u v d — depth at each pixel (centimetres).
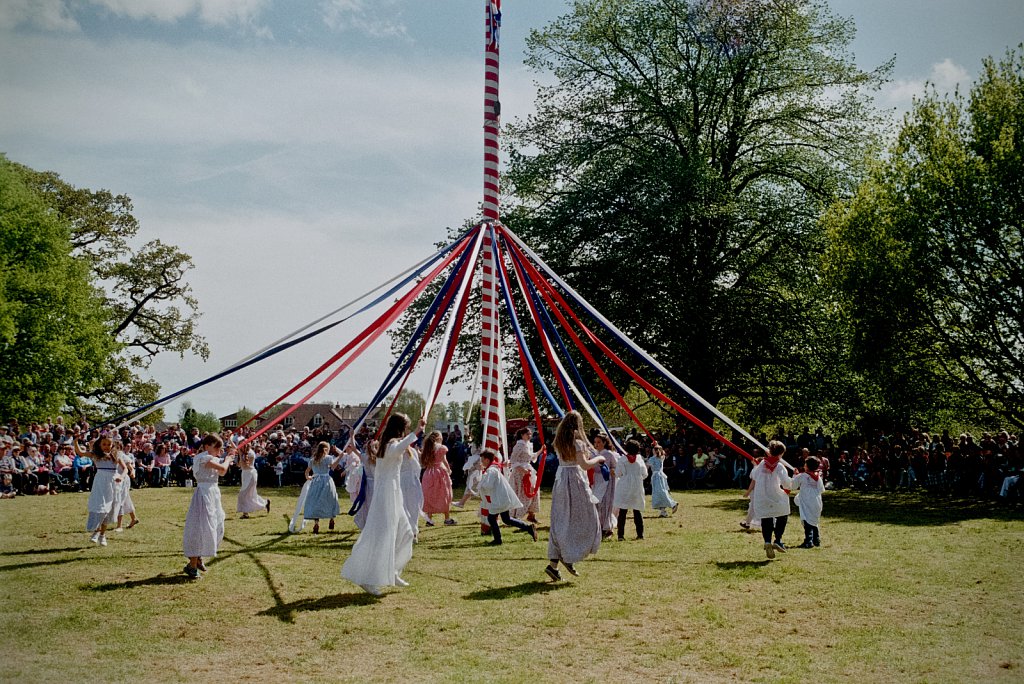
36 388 2370
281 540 902
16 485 1484
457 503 1327
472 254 1012
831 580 668
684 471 1817
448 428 2264
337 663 445
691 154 1948
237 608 565
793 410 2038
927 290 1432
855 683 413
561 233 2023
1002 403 1462
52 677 414
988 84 1452
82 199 2934
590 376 2052
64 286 2414
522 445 1053
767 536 784
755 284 2045
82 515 1130
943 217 1402
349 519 1117
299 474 1909
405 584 646
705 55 2011
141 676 419
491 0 1047
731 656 458
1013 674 427
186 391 898
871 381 1658
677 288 1925
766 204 1983
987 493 1452
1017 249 1347
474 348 2070
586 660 452
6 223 2331
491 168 1045
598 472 896
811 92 2023
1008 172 1320
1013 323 1354
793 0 1933
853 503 1383
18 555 784
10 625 516
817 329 1980
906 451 1650
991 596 605
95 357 2498
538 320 1091
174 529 980
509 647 476
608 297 2014
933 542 888
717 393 2133
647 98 2000
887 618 541
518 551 829
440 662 447
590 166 2086
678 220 1862
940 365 1521
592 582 663
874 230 1557
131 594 606
